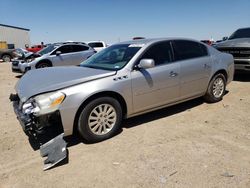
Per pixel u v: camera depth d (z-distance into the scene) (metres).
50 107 3.33
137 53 4.21
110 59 4.53
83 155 3.48
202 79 5.16
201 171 3.00
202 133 4.07
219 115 4.88
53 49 11.80
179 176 2.91
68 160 3.37
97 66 4.45
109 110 3.87
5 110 5.79
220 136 3.94
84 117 3.64
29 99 3.37
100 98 3.72
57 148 3.41
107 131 3.90
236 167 3.06
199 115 4.91
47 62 11.45
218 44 8.32
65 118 3.45
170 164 3.17
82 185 2.84
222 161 3.20
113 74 3.88
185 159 3.28
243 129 4.19
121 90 3.89
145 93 4.20
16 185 2.89
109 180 2.90
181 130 4.21
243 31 8.77
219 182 2.78
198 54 5.12
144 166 3.15
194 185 2.75
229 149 3.51
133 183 2.83
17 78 11.61
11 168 3.24
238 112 5.02
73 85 3.55
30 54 12.02
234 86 7.36
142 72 4.14
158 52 4.46
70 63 12.15
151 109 4.44
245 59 7.32
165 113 5.07
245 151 3.44
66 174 3.06
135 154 3.46
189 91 4.96
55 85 3.50
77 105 3.50
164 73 4.40
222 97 5.96
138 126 4.43
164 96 4.51
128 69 4.03
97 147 3.70
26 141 4.01
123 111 4.17
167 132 4.15
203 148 3.56
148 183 2.81
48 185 2.87
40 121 3.32
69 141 3.93
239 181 2.79
